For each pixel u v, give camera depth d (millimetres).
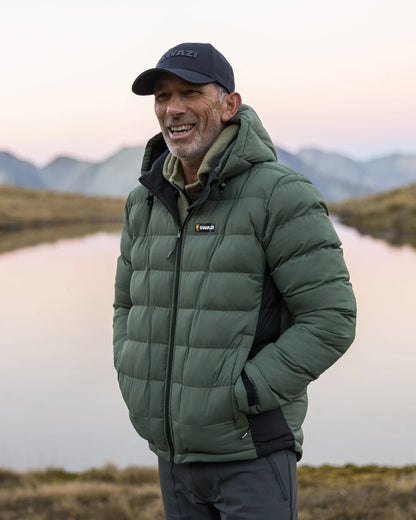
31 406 11203
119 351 2902
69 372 13430
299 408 2580
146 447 9180
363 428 9727
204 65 2494
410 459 8406
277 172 2488
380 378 12523
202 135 2531
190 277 2529
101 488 7312
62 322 19234
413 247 40625
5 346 16062
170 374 2561
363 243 43438
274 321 2541
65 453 8969
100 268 33562
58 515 6445
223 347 2441
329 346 2420
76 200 105438
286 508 2496
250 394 2383
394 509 5918
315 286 2418
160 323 2605
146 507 6578
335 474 7926
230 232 2480
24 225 75312
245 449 2441
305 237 2428
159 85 2564
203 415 2430
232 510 2494
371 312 19406
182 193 2592
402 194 78938
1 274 31656
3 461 8711
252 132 2520
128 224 2922
